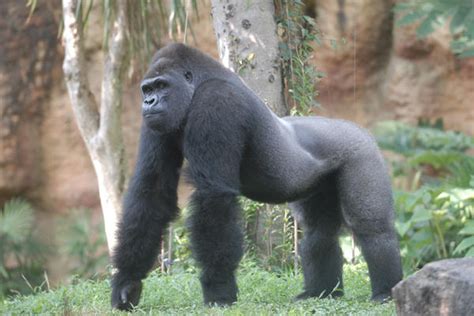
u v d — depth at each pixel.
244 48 22.98
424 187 26.59
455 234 25.80
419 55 37.56
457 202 25.39
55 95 38.81
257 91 22.97
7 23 38.69
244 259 22.17
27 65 38.81
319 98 38.06
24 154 38.62
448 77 37.38
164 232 16.22
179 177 16.62
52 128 38.84
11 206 37.91
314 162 16.95
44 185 38.75
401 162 35.34
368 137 17.70
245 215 22.75
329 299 16.53
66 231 37.97
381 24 37.56
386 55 38.19
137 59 32.47
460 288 11.17
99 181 29.53
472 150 35.69
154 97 15.62
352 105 38.25
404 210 26.34
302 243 18.31
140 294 15.91
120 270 15.73
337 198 17.91
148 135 15.96
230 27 23.06
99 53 37.81
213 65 16.09
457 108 37.41
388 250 17.05
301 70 23.66
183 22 25.48
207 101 15.38
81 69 29.17
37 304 17.52
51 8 38.88
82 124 29.55
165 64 15.78
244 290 19.00
